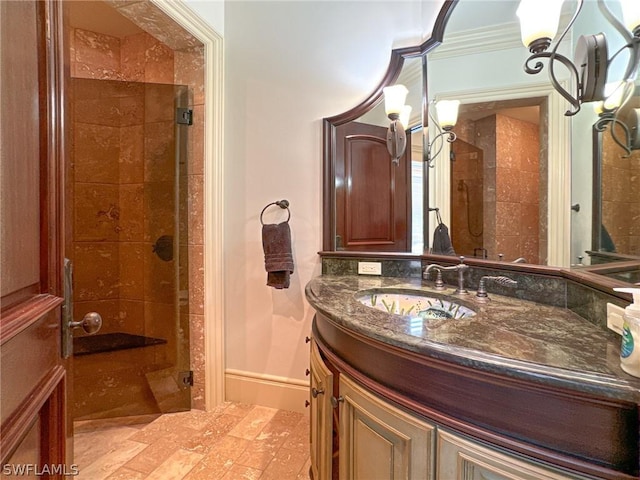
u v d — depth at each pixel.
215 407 2.05
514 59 1.34
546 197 1.20
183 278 2.06
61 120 0.78
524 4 1.18
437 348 0.78
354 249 1.90
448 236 1.62
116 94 2.16
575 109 1.10
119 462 1.57
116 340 2.21
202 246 2.02
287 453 1.64
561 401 0.65
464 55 1.52
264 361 2.07
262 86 2.02
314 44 1.94
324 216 1.93
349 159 1.89
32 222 0.64
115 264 2.29
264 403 2.06
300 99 1.96
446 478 0.76
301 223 1.98
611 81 0.94
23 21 0.60
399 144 1.80
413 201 1.77
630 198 0.84
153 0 1.61
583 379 0.62
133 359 2.12
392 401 0.88
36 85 0.66
